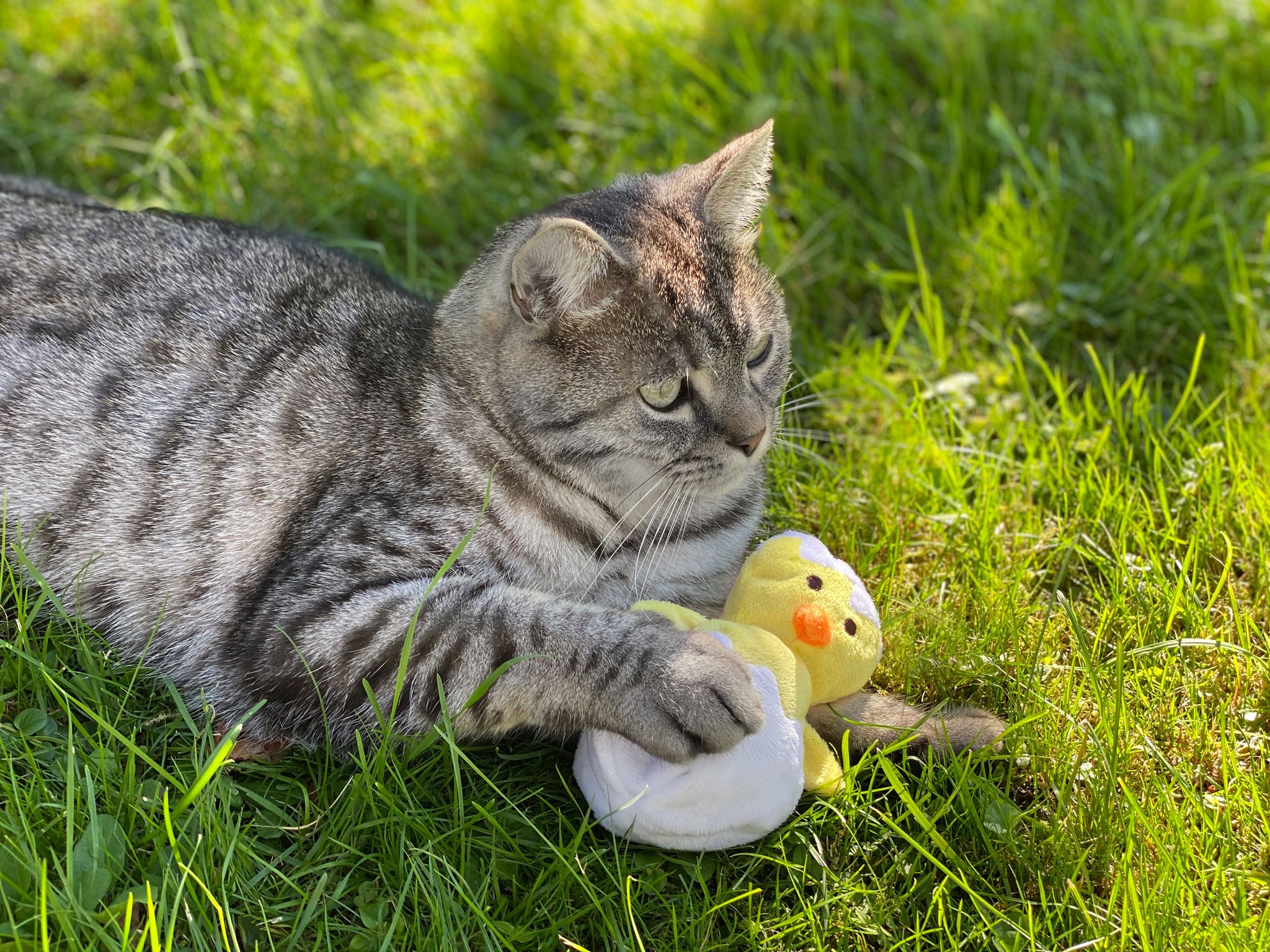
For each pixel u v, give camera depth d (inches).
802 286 45.9
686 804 34.0
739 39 50.9
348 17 53.4
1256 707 37.2
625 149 48.4
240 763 35.7
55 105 49.0
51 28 51.6
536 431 36.4
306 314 38.7
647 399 36.1
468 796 35.8
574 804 35.8
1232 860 34.9
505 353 36.3
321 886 33.9
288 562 36.4
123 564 37.4
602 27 52.2
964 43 50.3
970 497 41.6
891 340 44.7
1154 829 34.7
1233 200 47.2
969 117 49.0
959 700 37.8
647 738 34.1
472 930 34.1
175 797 35.2
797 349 44.6
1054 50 51.1
